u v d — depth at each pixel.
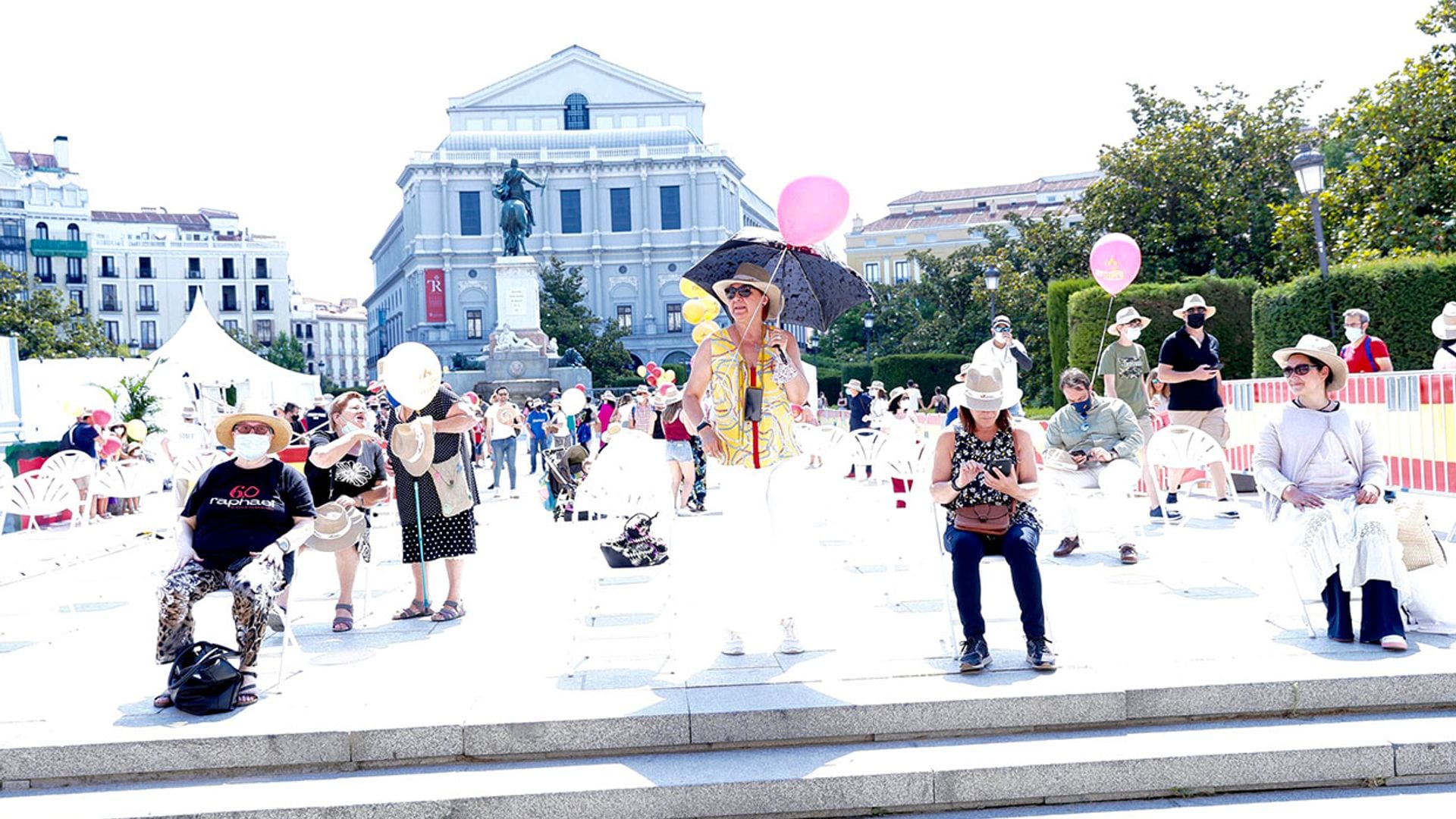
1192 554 8.23
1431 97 22.12
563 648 6.13
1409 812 4.36
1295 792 4.61
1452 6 22.25
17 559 10.31
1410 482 10.30
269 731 4.78
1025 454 5.69
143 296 97.00
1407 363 15.41
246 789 4.59
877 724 4.88
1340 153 36.16
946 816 4.51
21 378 23.44
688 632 6.47
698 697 5.07
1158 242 31.86
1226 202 31.41
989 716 4.91
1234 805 4.51
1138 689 4.94
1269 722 4.95
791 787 4.50
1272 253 27.98
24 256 91.25
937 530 5.82
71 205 93.69
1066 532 8.41
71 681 5.78
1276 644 5.61
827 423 29.61
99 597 8.47
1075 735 4.88
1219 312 19.81
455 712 4.96
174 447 16.38
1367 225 22.70
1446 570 6.92
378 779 4.66
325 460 6.86
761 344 5.99
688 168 88.00
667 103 92.88
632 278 88.50
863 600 7.17
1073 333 20.17
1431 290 15.30
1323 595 5.79
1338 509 5.68
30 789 4.70
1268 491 6.02
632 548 8.86
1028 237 37.53
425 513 7.04
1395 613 5.49
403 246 96.19
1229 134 32.47
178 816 4.35
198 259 98.94
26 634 7.07
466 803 4.42
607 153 88.38
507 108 91.94
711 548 9.80
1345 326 11.52
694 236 87.69
